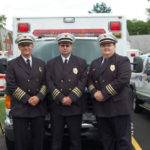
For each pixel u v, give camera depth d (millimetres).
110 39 3633
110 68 3646
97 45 4605
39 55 4582
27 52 3699
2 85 11078
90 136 4039
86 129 4043
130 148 3760
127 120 3705
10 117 4094
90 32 4941
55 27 4949
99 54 4559
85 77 3758
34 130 3781
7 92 3955
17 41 3721
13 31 4934
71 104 3705
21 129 3729
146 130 6059
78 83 3715
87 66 4078
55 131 3773
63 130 3811
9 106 4082
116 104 3641
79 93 3670
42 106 3752
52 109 3789
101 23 4926
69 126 3766
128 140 3734
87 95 4004
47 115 4051
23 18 4930
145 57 7527
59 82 3715
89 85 3758
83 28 4945
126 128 3713
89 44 4617
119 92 3643
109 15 4906
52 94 3686
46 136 4020
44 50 4605
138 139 5402
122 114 3635
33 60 3752
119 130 3697
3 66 4223
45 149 4508
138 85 7645
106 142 3809
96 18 4922
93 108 3824
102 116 3682
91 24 4934
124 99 3652
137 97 7762
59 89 3707
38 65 3750
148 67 7086
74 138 3785
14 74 3691
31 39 3713
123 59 3652
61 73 3723
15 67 3693
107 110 3662
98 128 3834
